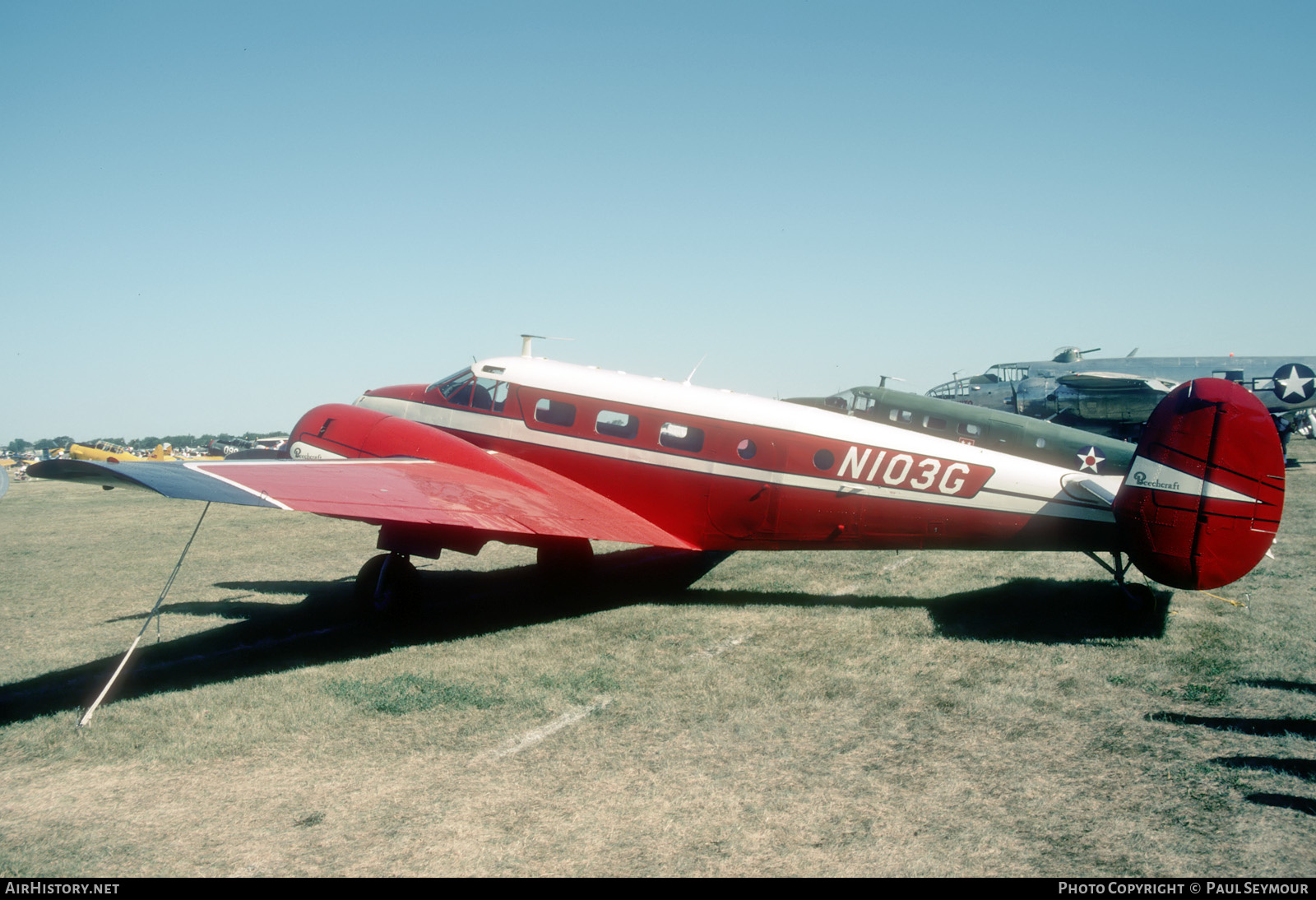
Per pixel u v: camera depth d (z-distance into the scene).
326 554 13.43
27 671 7.02
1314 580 9.65
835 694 5.96
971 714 5.47
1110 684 5.99
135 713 5.78
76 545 14.73
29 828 4.16
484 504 7.85
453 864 3.72
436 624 8.43
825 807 4.22
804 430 9.09
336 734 5.35
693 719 5.50
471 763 4.86
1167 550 7.10
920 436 8.92
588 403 9.77
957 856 3.72
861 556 12.18
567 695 6.02
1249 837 3.82
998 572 10.70
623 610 8.90
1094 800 4.23
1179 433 7.05
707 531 9.43
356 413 9.84
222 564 12.53
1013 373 26.03
